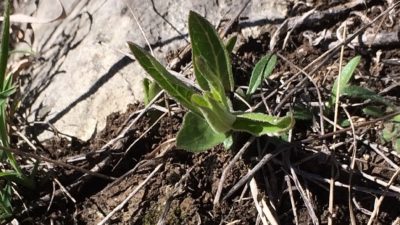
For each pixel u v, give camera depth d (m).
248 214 0.18
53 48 0.24
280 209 0.18
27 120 0.22
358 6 0.21
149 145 0.20
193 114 0.17
